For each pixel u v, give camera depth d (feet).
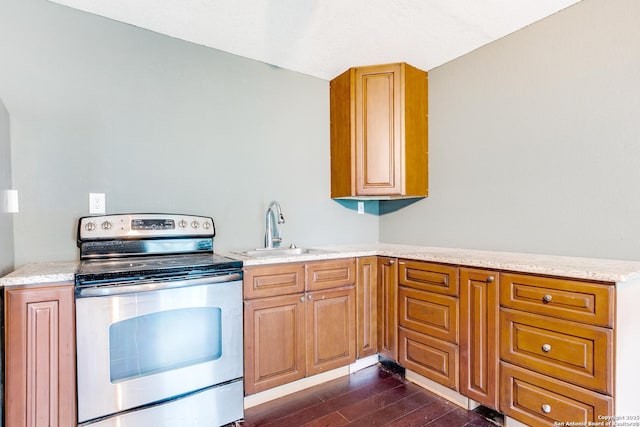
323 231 9.16
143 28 6.70
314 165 8.98
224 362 5.69
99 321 4.69
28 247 5.70
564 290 4.81
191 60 7.23
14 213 5.59
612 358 4.34
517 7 6.14
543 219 6.58
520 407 5.31
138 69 6.66
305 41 7.24
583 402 4.59
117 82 6.46
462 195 8.00
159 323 5.12
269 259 6.31
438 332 6.52
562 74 6.27
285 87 8.50
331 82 9.16
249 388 6.08
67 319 4.56
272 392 6.56
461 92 7.97
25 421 4.36
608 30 5.70
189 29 6.77
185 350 5.34
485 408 6.20
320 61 8.16
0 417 4.29
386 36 7.06
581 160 6.05
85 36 6.18
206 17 6.36
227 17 6.36
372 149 8.24
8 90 5.59
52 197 5.89
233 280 5.80
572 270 4.70
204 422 5.49
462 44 7.46
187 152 7.16
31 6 5.76
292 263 6.61
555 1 6.00
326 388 6.96
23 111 5.69
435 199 8.61
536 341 5.11
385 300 7.64
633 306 4.58
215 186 7.50
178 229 6.66
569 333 4.75
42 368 4.44
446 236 8.37
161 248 6.50
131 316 4.89
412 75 8.32
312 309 6.86
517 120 6.95
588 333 4.56
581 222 6.07
